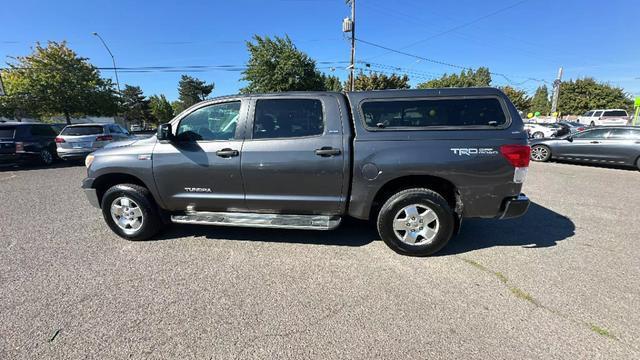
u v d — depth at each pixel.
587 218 4.91
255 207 3.80
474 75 51.84
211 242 4.02
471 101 3.36
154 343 2.27
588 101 45.12
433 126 3.38
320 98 3.58
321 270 3.29
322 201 3.64
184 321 2.50
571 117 46.06
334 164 3.49
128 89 68.25
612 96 44.19
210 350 2.20
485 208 3.40
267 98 3.66
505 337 2.30
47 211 5.40
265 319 2.52
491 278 3.12
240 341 2.28
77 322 2.49
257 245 3.92
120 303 2.74
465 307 2.66
